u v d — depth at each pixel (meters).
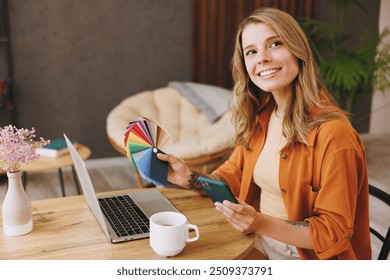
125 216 1.27
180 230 1.04
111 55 4.02
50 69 3.87
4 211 1.15
